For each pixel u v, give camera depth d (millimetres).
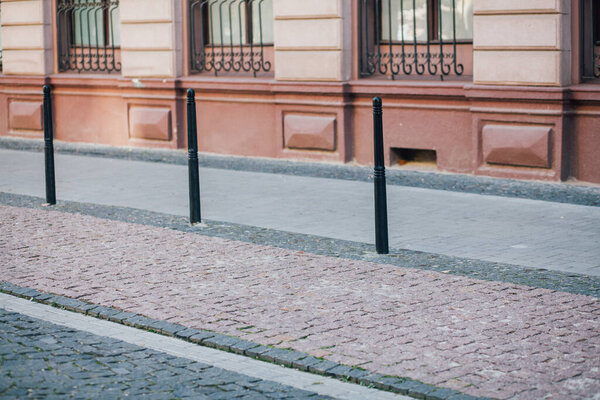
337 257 8383
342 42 13859
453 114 13055
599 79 11992
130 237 9242
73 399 5148
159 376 5531
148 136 16453
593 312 6500
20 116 18438
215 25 16000
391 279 7496
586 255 8344
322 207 10852
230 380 5461
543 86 12000
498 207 10711
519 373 5359
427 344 5887
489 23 12336
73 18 17984
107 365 5730
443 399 5023
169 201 11336
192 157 9867
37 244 8984
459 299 6879
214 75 15750
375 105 8344
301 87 14258
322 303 6848
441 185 12273
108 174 13586
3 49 18484
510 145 12352
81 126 17609
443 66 13492
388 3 13781
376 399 5133
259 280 7535
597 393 5055
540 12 11883
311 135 14305
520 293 7016
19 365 5719
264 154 15086
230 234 9453
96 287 7426
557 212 10375
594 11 11977
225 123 15484
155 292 7242
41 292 7324
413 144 13516
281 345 5949
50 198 11133
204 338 6137
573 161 12117
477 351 5742
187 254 8492
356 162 14188
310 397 5184
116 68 17297
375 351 5789
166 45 15844
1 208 10922
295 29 14250
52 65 18031
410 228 9633
